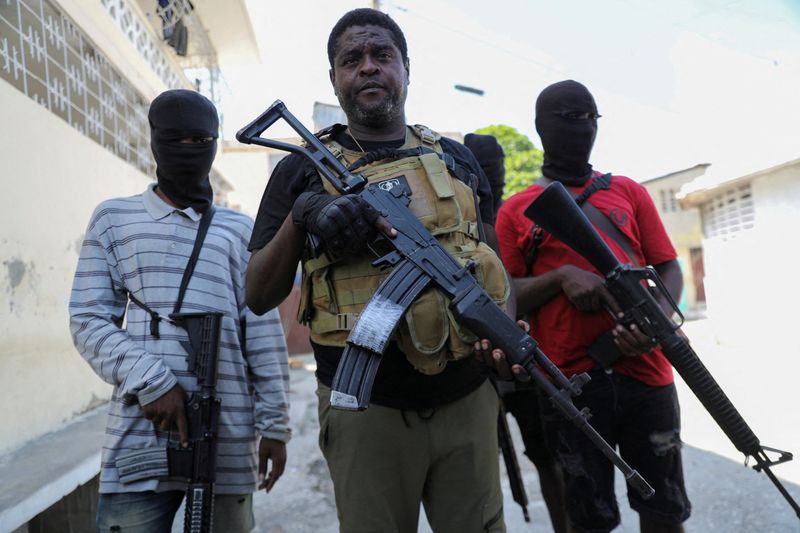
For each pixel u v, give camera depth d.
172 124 2.33
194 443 2.14
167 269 2.31
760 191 11.31
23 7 3.88
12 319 3.27
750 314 11.80
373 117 2.04
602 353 2.53
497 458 2.12
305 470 4.91
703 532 3.34
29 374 3.41
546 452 3.17
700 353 10.56
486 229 2.25
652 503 2.55
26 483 2.60
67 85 4.53
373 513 1.94
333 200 1.76
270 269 1.95
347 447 1.96
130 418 2.20
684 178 24.42
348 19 2.06
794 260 10.59
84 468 2.89
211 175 10.59
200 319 2.22
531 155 22.86
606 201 2.72
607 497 2.55
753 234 11.63
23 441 3.28
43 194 3.78
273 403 2.42
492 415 2.13
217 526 2.30
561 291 2.64
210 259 2.37
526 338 1.80
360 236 1.76
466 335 1.82
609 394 2.55
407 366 1.95
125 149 5.84
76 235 4.25
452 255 1.88
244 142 1.92
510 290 2.06
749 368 8.18
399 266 1.80
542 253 2.76
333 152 2.02
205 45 9.41
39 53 4.09
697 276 24.64
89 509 3.28
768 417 5.46
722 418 2.39
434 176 1.95
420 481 2.00
